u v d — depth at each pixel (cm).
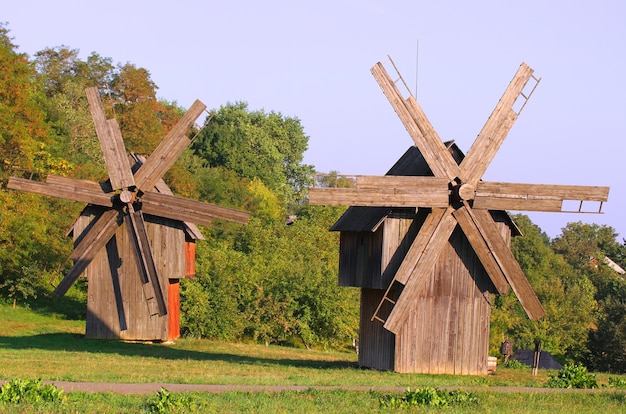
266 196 11338
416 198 3844
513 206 3912
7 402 2427
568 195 3941
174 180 9075
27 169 6594
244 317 6831
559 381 3434
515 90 3988
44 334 5444
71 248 7200
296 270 7038
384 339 4025
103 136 4784
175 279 5641
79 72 11325
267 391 2838
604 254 15850
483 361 3978
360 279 4091
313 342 6925
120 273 5159
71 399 2519
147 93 11119
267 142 13262
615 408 2838
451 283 3959
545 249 11731
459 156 3984
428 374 3869
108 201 4800
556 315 9331
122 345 4934
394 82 3931
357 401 2742
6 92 6850
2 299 6925
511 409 2723
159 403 2428
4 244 6731
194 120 4916
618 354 8506
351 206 4106
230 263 6881
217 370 3662
